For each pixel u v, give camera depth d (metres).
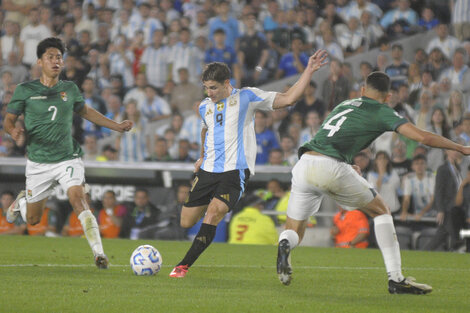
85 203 22.28
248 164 20.80
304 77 20.09
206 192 20.95
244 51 54.22
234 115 20.66
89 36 59.06
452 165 40.97
